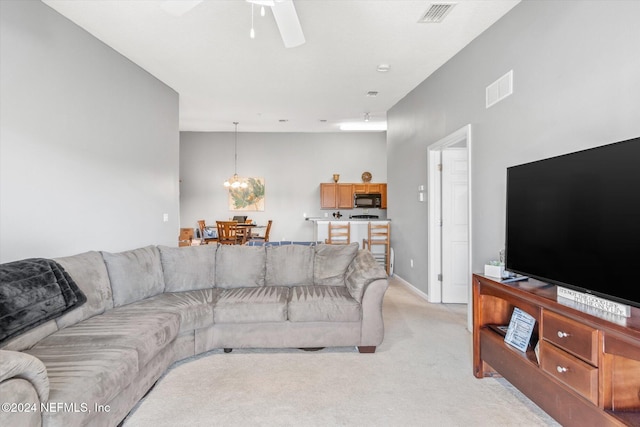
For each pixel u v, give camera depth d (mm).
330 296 2965
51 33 2775
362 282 2926
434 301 4465
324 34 3324
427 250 4578
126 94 3793
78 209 3062
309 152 8914
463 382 2393
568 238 1805
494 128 3076
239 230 6840
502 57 2961
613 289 1546
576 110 2215
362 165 8930
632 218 1475
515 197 2258
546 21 2457
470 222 3445
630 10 1872
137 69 4016
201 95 5293
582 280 1707
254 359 2771
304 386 2330
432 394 2230
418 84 4805
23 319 1851
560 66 2340
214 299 2973
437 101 4230
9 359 1155
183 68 4145
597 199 1642
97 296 2502
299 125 7738
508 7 2824
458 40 3439
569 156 1812
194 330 2775
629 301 1464
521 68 2723
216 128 8164
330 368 2605
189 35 3322
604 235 1600
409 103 5199
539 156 2539
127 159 3803
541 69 2514
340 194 8617
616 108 1953
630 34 1873
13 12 2447
